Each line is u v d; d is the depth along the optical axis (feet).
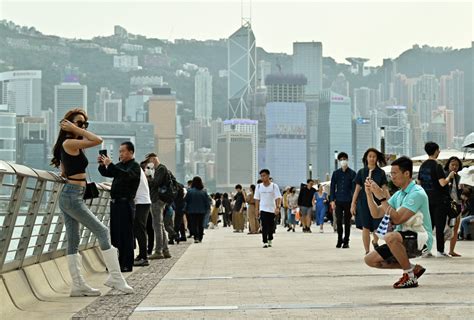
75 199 54.29
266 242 115.24
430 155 84.89
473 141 133.08
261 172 115.55
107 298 53.62
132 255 73.31
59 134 55.47
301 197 177.58
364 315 43.91
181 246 123.44
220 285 61.16
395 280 61.46
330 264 79.25
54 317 45.24
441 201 84.07
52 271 60.18
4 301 46.85
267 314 45.06
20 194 50.24
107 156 71.67
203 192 136.15
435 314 43.75
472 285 57.21
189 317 44.50
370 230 88.84
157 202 91.45
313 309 46.52
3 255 49.49
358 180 89.30
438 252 84.58
